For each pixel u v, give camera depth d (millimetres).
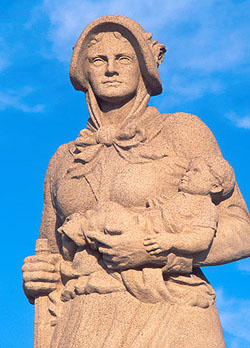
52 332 7281
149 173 7102
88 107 7816
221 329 7066
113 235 6766
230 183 7043
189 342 6645
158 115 7684
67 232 7066
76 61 7625
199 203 6879
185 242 6660
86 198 7301
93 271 6996
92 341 6730
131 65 7578
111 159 7359
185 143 7297
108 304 6828
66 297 7207
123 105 7680
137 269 6840
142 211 6984
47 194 7930
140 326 6703
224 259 7043
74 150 7719
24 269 7434
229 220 7148
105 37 7621
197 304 6859
